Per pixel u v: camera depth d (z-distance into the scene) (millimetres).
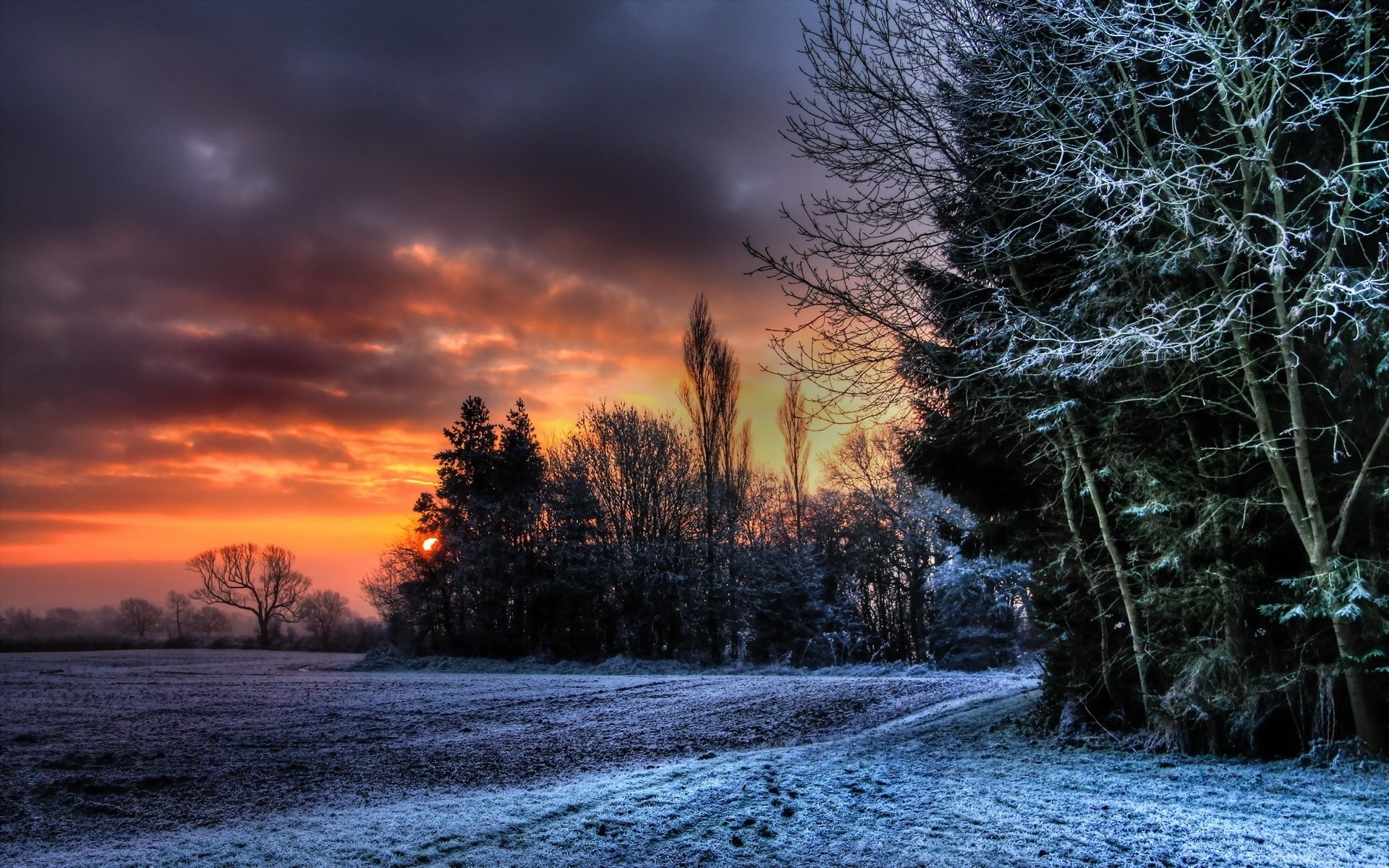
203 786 9164
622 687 22688
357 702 18750
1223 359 8852
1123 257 8664
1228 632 8875
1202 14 8281
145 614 88750
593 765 10625
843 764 8773
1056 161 8992
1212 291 8820
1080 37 8680
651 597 40031
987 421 10953
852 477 43312
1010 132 9352
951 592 36062
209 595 71312
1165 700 9133
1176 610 9516
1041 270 9961
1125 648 10055
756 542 44125
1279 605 8203
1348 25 7805
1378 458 8156
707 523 40781
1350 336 7984
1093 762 8508
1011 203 9695
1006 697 14969
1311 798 6609
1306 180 8625
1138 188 8242
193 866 5398
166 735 13008
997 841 5488
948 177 9672
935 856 5152
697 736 13266
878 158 9547
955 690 18922
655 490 42531
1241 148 7578
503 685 23781
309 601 75188
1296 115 7539
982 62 9289
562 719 15602
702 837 5734
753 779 7812
